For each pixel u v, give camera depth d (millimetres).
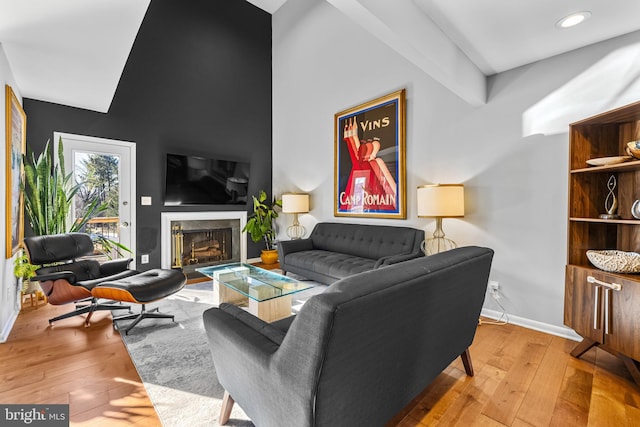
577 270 2002
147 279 2541
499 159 2668
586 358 2027
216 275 3014
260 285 2594
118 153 3961
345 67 4176
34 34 2045
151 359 2002
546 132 2402
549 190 2395
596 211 2137
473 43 2199
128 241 4027
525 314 2549
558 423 1431
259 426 1204
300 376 898
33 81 2852
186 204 4516
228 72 5082
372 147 3781
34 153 3363
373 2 1583
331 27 4398
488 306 2785
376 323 987
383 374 1116
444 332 1456
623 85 2062
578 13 1836
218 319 1341
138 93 4129
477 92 2574
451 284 1354
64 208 3162
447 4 1804
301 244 4211
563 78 2320
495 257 2713
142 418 1457
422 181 3283
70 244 2820
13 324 2551
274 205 5598
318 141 4664
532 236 2490
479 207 2805
